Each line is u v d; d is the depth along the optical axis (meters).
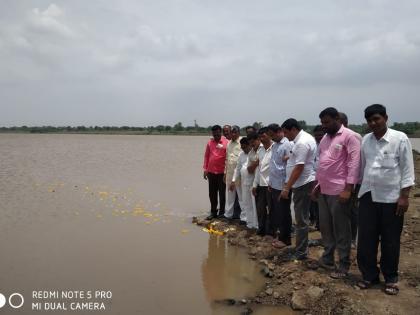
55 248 7.50
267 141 7.73
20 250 7.33
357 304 4.86
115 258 7.00
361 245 5.36
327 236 6.01
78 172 19.97
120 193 13.83
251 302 5.33
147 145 54.22
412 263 6.22
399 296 5.04
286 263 6.46
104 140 75.44
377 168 5.13
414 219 8.90
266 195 7.83
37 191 13.81
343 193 5.45
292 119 6.36
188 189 14.99
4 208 10.91
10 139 77.00
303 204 6.36
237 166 8.98
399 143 5.00
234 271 6.45
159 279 6.10
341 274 5.63
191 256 7.17
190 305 5.24
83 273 6.29
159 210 11.16
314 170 6.40
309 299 5.16
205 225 9.37
